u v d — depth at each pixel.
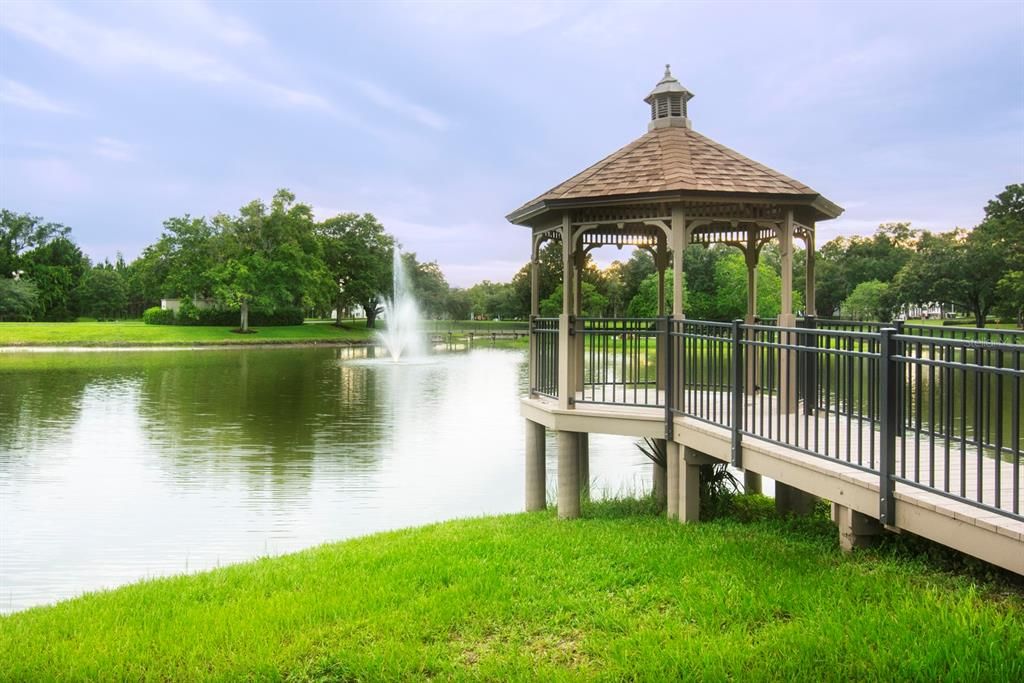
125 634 5.06
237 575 6.47
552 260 54.28
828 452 5.71
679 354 7.76
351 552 7.05
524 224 9.96
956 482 5.26
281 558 7.23
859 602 4.52
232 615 5.29
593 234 10.43
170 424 18.91
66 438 16.84
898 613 4.24
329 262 72.56
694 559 5.86
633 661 4.17
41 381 29.00
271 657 4.55
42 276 82.12
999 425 4.02
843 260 72.81
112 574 8.16
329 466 14.01
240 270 58.78
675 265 8.02
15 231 85.75
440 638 4.71
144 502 11.30
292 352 49.06
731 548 6.10
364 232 74.56
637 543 6.55
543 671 4.14
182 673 4.45
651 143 9.05
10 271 81.75
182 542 9.33
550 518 8.55
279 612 5.27
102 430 17.94
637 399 9.25
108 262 113.06
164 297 68.88
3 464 14.06
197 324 63.88
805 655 3.94
